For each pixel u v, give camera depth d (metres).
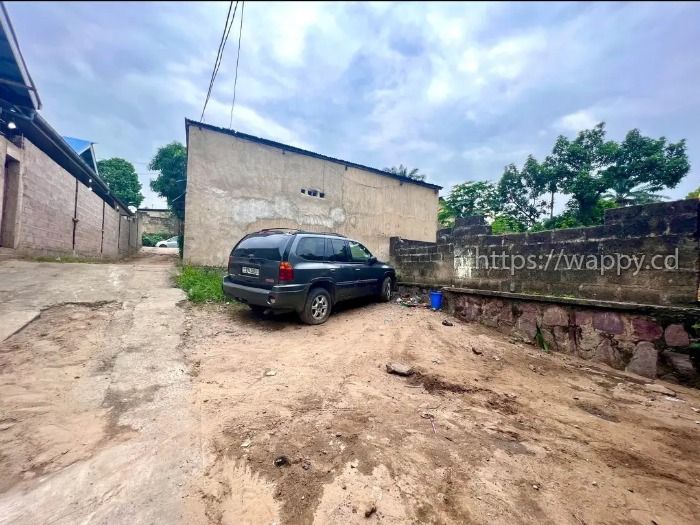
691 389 3.42
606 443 2.38
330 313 5.88
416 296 7.89
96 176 12.08
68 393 2.67
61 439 2.10
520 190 17.31
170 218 30.75
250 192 9.23
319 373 3.44
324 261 5.67
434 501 1.73
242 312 5.66
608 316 4.12
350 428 2.40
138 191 24.88
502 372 3.75
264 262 5.02
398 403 2.85
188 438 2.18
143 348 3.69
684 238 3.62
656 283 3.81
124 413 2.45
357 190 11.44
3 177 7.12
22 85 6.83
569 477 1.98
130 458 1.95
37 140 9.16
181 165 16.92
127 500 1.64
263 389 2.99
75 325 4.15
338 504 1.67
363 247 6.90
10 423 2.22
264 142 9.38
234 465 1.94
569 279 4.64
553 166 16.16
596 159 15.60
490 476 1.95
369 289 6.79
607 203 15.52
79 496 1.65
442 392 3.14
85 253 11.83
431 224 13.41
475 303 5.86
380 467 1.97
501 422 2.62
